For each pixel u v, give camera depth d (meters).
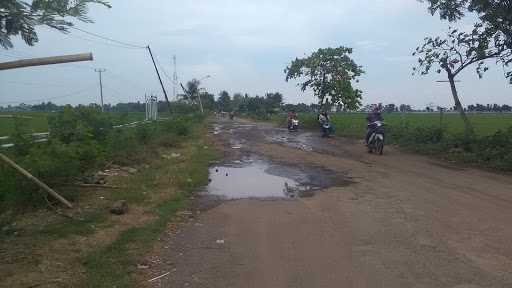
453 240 6.53
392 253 6.00
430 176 12.44
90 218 7.45
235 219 7.88
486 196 9.65
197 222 7.70
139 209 8.30
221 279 5.20
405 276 5.21
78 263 5.54
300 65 36.66
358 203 9.06
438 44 17.73
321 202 9.19
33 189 7.86
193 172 12.34
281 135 29.02
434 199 9.37
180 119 27.52
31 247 5.97
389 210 8.41
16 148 9.30
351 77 36.53
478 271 5.33
